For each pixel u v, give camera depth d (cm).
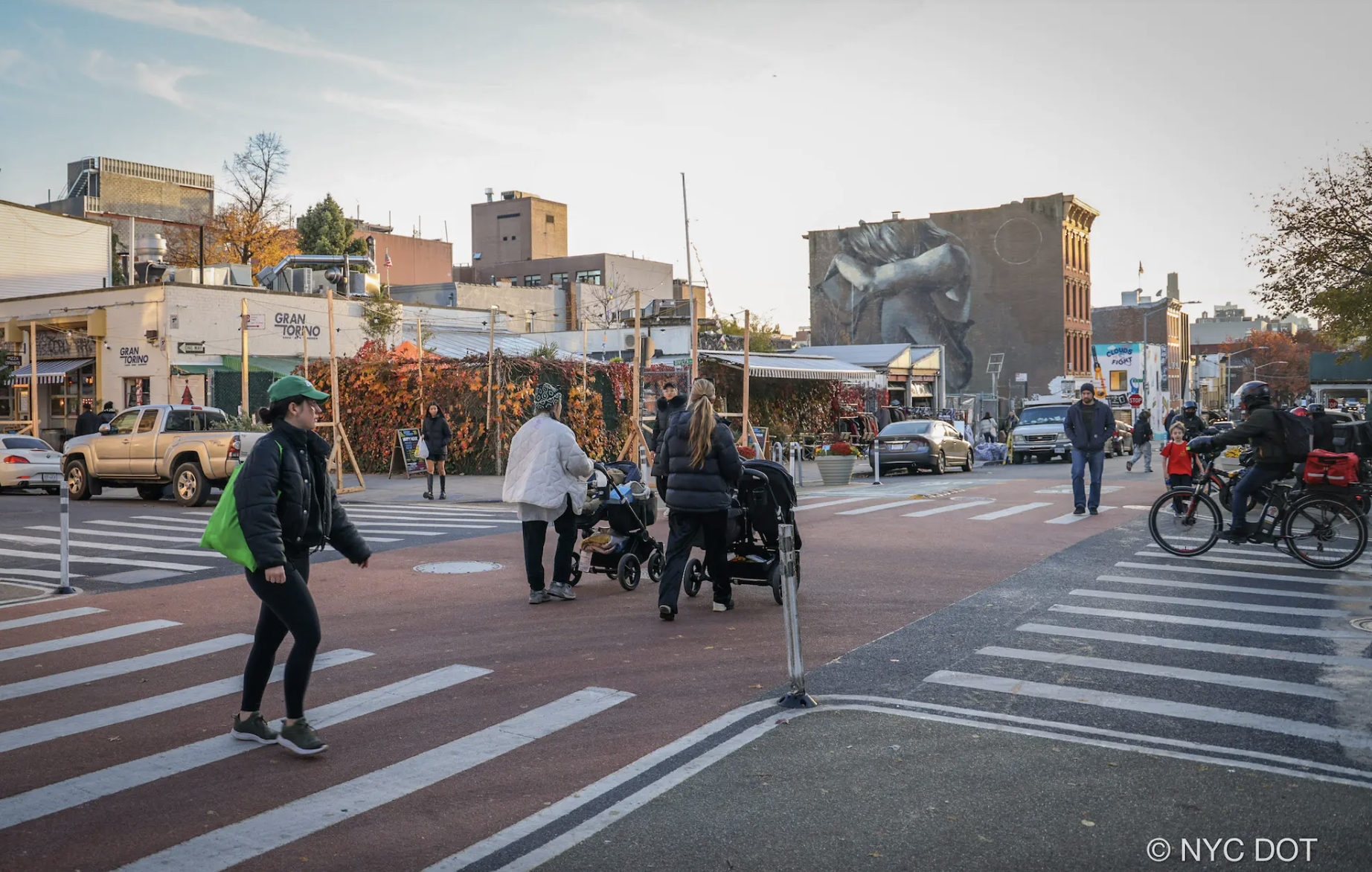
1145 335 7081
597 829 426
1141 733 543
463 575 1080
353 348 3412
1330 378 4991
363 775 496
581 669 690
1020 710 586
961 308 7262
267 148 5847
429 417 1994
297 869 394
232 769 507
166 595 984
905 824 427
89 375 3191
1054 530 1392
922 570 1073
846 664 693
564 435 920
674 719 577
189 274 3756
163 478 1928
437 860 400
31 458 2222
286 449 527
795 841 412
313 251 6125
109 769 508
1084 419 1563
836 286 7656
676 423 846
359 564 577
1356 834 414
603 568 1014
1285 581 994
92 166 6147
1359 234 2431
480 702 617
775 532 895
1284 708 586
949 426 3019
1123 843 407
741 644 755
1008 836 414
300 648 524
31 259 3828
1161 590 950
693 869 388
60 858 406
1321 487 1064
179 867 397
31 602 954
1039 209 7038
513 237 8862
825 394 3775
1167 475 1698
